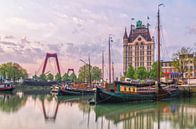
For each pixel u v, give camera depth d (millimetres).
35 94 136750
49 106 72938
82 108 67688
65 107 70375
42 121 45969
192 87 109000
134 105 73438
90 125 42406
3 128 39219
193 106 70938
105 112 59062
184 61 142500
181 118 49219
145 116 52219
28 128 39469
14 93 145625
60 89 118062
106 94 74250
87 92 122750
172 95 94688
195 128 39625
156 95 85875
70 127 40500
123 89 78875
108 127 40750
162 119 48312
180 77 151000
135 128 39969
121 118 49969
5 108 65250
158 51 98188
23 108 66438
